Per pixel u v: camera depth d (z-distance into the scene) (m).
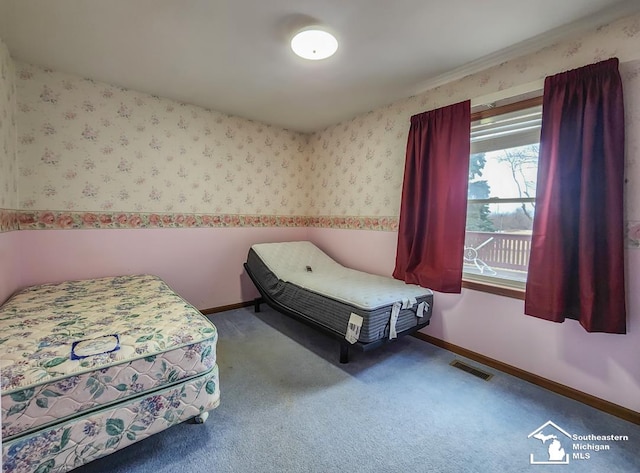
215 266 3.44
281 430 1.64
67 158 2.54
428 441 1.58
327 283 2.67
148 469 1.39
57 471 1.20
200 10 1.68
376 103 3.02
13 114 2.26
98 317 1.75
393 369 2.28
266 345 2.67
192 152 3.18
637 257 1.69
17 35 1.94
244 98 2.94
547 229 1.90
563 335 1.96
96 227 2.71
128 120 2.79
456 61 2.20
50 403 1.19
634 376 1.72
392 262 3.06
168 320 1.71
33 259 2.44
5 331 1.53
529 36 1.89
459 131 2.38
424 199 2.62
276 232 3.91
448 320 2.58
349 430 1.65
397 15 1.71
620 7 1.62
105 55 2.18
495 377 2.17
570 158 1.83
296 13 1.70
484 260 2.45
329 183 3.80
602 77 1.72
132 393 1.37
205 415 1.65
